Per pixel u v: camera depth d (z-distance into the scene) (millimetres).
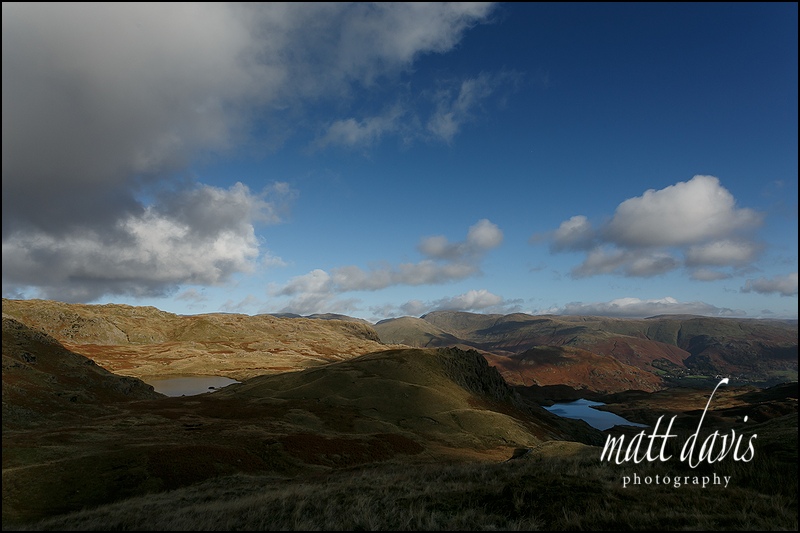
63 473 32281
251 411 72000
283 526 13742
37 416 57938
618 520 12125
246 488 26375
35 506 27328
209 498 23109
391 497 16562
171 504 21031
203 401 83312
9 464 33094
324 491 18516
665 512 12500
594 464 19828
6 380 65312
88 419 62531
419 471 26281
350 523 13531
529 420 107125
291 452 47656
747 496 13570
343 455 50562
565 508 13453
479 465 26812
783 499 13016
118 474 33562
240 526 14188
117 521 16422
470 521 13219
